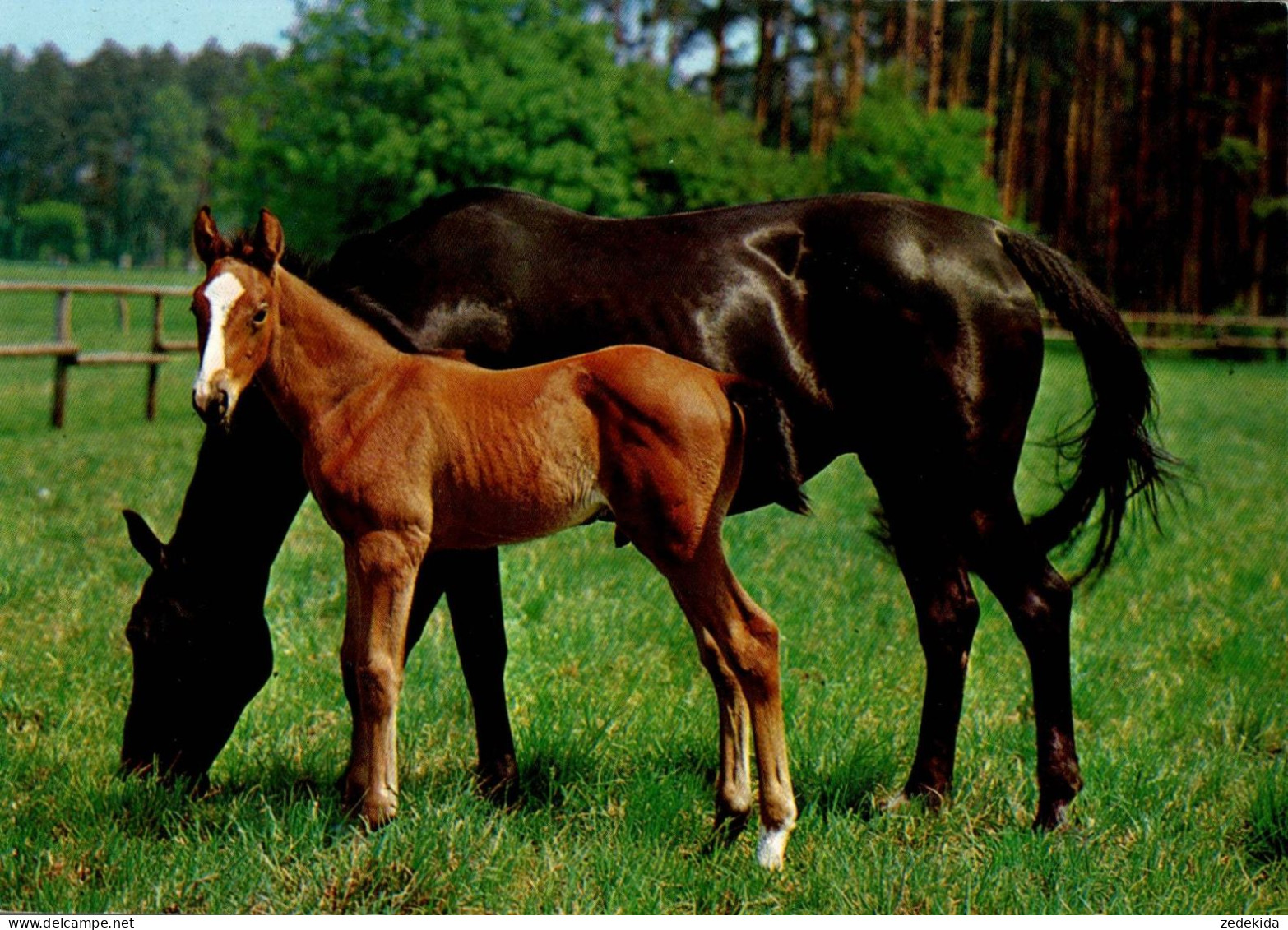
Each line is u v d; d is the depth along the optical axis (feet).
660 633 19.84
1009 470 15.15
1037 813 14.10
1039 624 14.57
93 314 100.58
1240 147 105.40
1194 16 106.63
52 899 11.47
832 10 108.68
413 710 16.49
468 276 14.30
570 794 13.94
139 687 14.19
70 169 209.77
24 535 25.67
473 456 12.60
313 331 12.67
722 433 12.62
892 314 14.75
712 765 14.89
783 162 98.73
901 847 13.29
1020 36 104.47
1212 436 50.80
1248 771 15.39
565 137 81.87
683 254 14.66
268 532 14.33
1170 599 23.68
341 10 76.33
